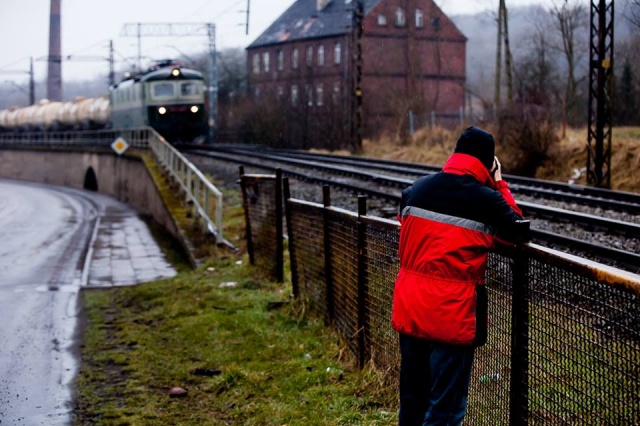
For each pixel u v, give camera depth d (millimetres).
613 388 3084
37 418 5871
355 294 6547
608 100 21000
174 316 9125
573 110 38438
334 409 5512
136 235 20828
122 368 7168
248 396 6078
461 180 3846
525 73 47594
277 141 54500
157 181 24438
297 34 68188
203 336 7953
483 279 3904
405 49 58469
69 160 55344
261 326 8094
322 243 7820
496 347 4242
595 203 15250
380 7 60438
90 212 30984
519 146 25344
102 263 15398
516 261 3863
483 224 3801
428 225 3854
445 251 3771
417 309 3832
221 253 13492
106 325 9125
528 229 3797
